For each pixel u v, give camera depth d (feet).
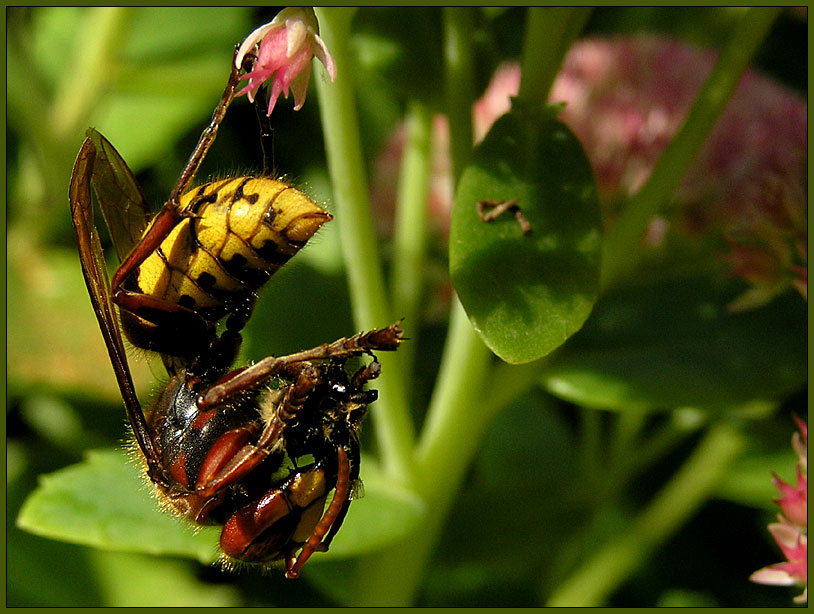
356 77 1.00
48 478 0.74
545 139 0.69
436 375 0.86
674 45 0.88
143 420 0.67
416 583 0.79
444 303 0.88
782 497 0.73
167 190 0.98
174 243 0.67
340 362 0.66
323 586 0.79
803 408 0.84
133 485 0.74
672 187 0.74
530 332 0.67
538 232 0.68
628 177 0.85
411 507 0.76
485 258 0.68
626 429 0.86
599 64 0.87
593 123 0.85
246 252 0.67
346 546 0.74
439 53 0.77
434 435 0.77
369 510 0.75
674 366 0.77
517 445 0.90
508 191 0.68
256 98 0.67
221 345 0.68
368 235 0.74
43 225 0.93
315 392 0.66
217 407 0.64
